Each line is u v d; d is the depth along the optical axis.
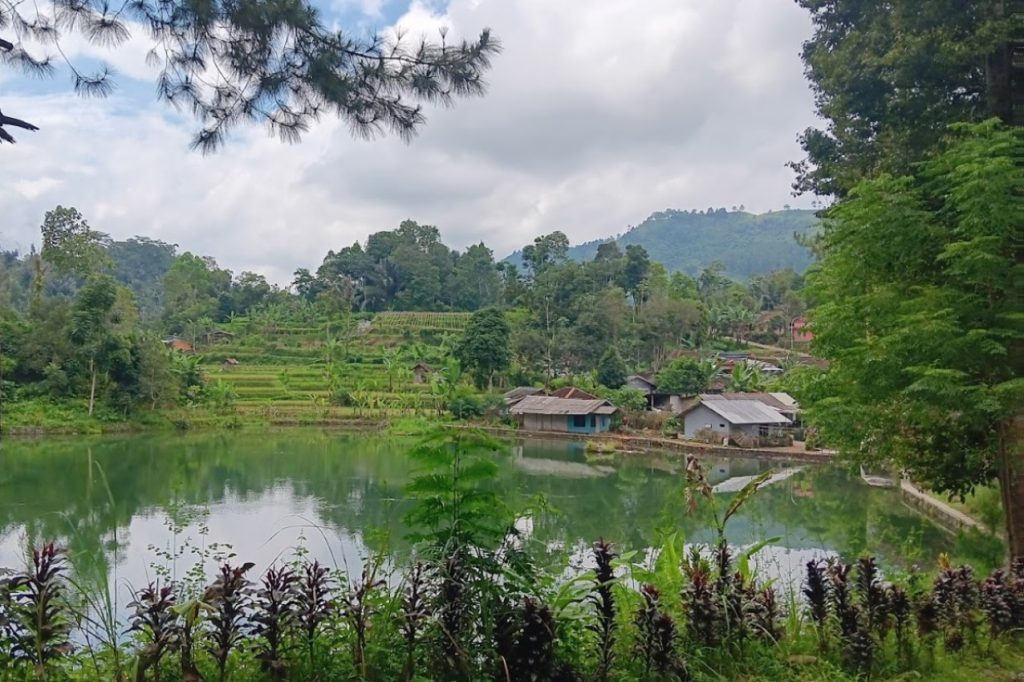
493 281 92.69
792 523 15.80
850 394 8.04
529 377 56.84
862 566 5.21
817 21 11.22
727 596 4.94
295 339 68.00
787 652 4.90
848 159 10.85
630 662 4.47
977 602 5.34
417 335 70.94
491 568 4.07
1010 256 6.92
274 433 41.78
